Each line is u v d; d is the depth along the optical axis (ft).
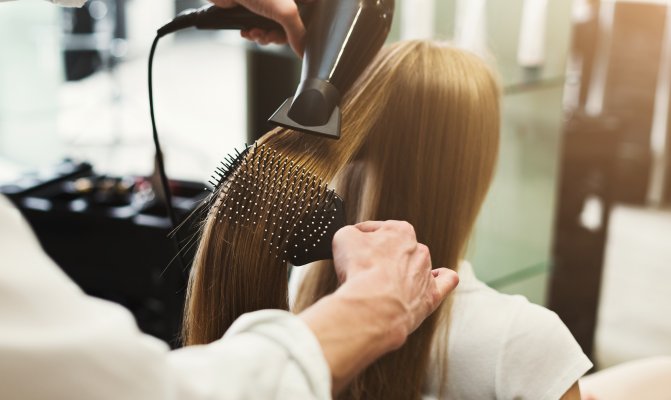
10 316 1.23
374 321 1.57
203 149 11.08
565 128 7.16
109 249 5.78
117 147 10.85
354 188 2.65
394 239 1.73
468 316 2.58
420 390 2.62
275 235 2.12
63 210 5.76
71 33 10.65
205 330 2.29
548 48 5.18
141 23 11.91
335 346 1.52
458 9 5.20
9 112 9.86
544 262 5.50
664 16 10.11
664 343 7.84
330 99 2.08
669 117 10.71
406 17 5.16
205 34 15.15
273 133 2.30
